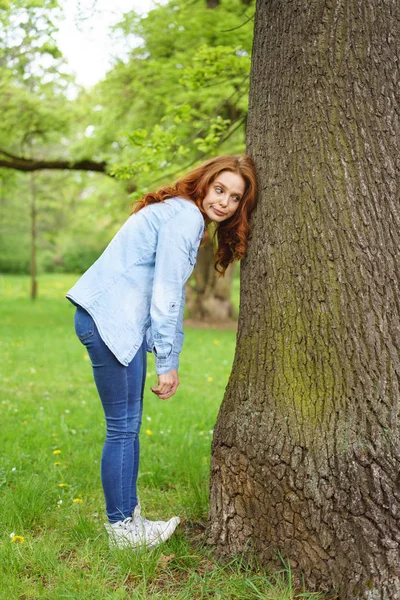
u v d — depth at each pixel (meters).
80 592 2.37
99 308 2.65
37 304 20.31
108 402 2.73
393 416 2.39
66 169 12.29
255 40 2.82
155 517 3.25
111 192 13.30
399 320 2.46
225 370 8.84
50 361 9.03
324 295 2.51
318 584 2.36
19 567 2.58
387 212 2.48
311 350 2.52
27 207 21.41
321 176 2.52
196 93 8.21
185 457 4.18
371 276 2.47
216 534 2.69
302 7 2.57
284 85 2.62
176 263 2.58
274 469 2.51
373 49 2.49
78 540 2.87
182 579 2.53
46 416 5.45
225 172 2.67
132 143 5.34
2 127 11.14
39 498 3.28
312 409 2.50
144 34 8.80
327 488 2.39
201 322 15.77
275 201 2.63
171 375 2.74
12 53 8.67
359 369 2.45
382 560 2.24
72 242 28.59
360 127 2.49
